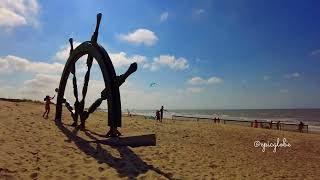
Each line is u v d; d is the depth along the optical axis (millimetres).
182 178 8398
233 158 12406
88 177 7516
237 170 10328
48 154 8930
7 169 7035
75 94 14242
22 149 8898
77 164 8430
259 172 10578
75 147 10172
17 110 16688
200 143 15070
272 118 85125
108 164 8727
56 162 8352
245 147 15961
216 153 12891
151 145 11961
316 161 14398
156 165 9297
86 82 13664
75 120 14305
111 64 11820
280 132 24922
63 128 13289
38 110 18469
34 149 9156
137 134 12016
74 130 13125
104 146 10750
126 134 12086
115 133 11664
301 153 16438
